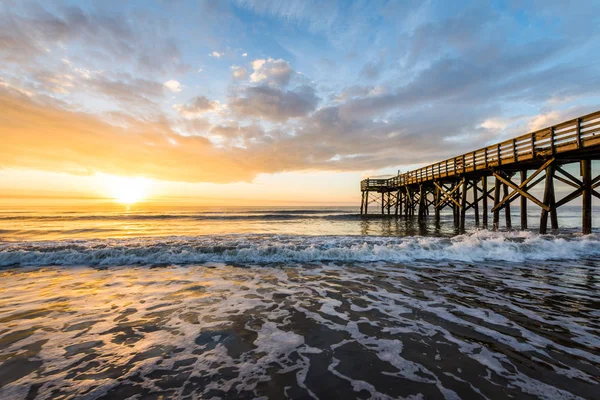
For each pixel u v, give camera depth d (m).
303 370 2.63
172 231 17.23
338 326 3.66
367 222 26.20
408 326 3.64
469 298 4.76
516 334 3.38
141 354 2.94
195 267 7.07
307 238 11.16
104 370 2.63
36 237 14.03
